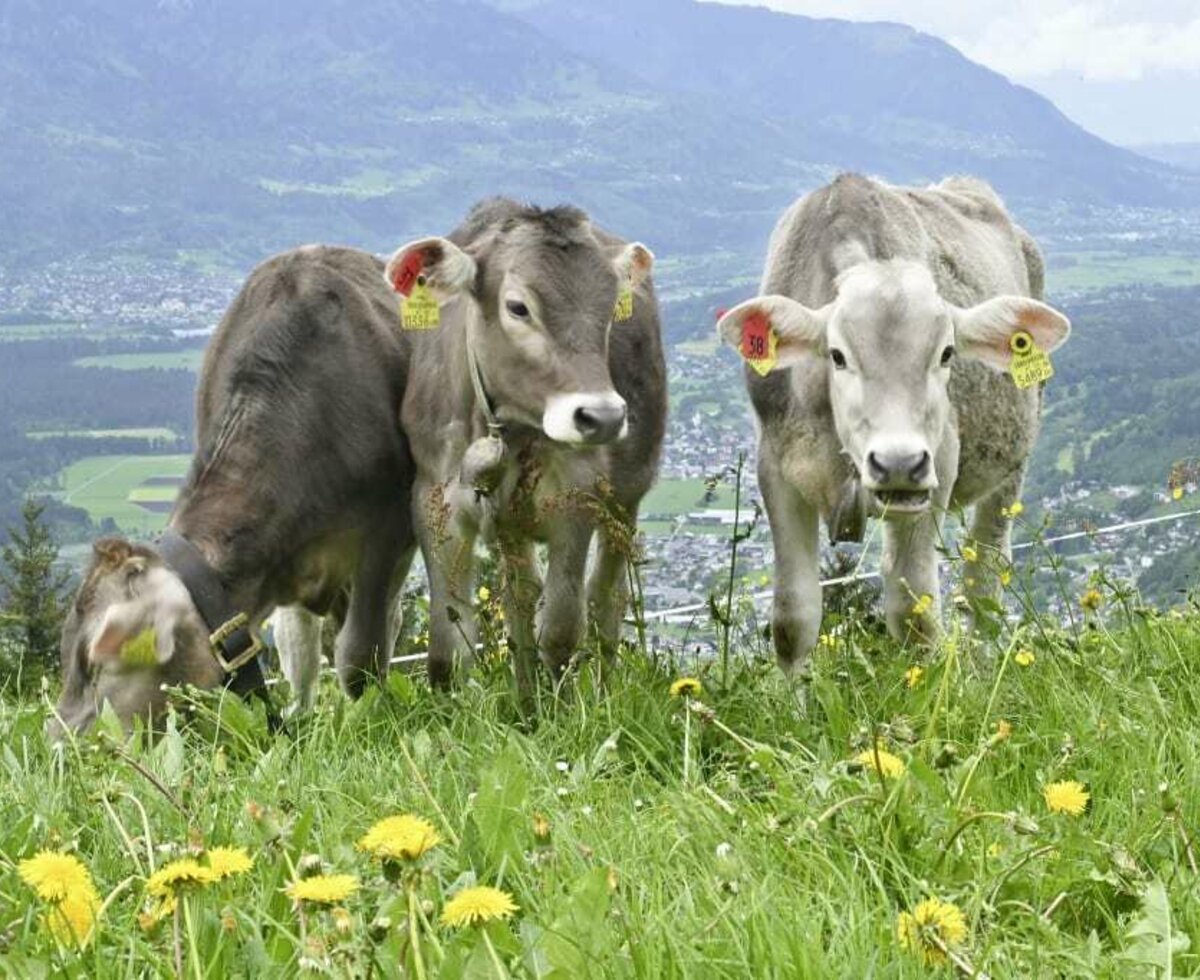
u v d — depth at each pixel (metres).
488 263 8.11
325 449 8.96
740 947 3.92
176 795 5.46
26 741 6.53
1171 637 7.84
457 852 4.73
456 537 8.53
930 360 7.77
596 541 9.37
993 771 6.04
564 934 3.79
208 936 4.09
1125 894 4.59
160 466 131.88
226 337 9.41
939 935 3.78
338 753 6.68
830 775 5.24
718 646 8.35
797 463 8.36
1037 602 9.63
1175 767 5.93
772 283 8.96
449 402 8.61
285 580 9.05
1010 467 10.02
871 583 11.04
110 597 7.60
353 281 9.54
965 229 10.04
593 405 7.80
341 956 3.46
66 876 3.80
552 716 7.57
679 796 5.50
